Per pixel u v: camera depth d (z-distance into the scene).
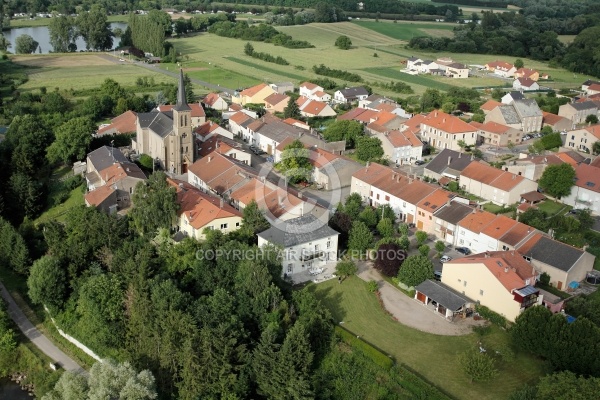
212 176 149.75
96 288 102.94
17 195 151.88
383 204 146.00
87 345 102.44
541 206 152.75
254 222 119.75
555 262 113.56
